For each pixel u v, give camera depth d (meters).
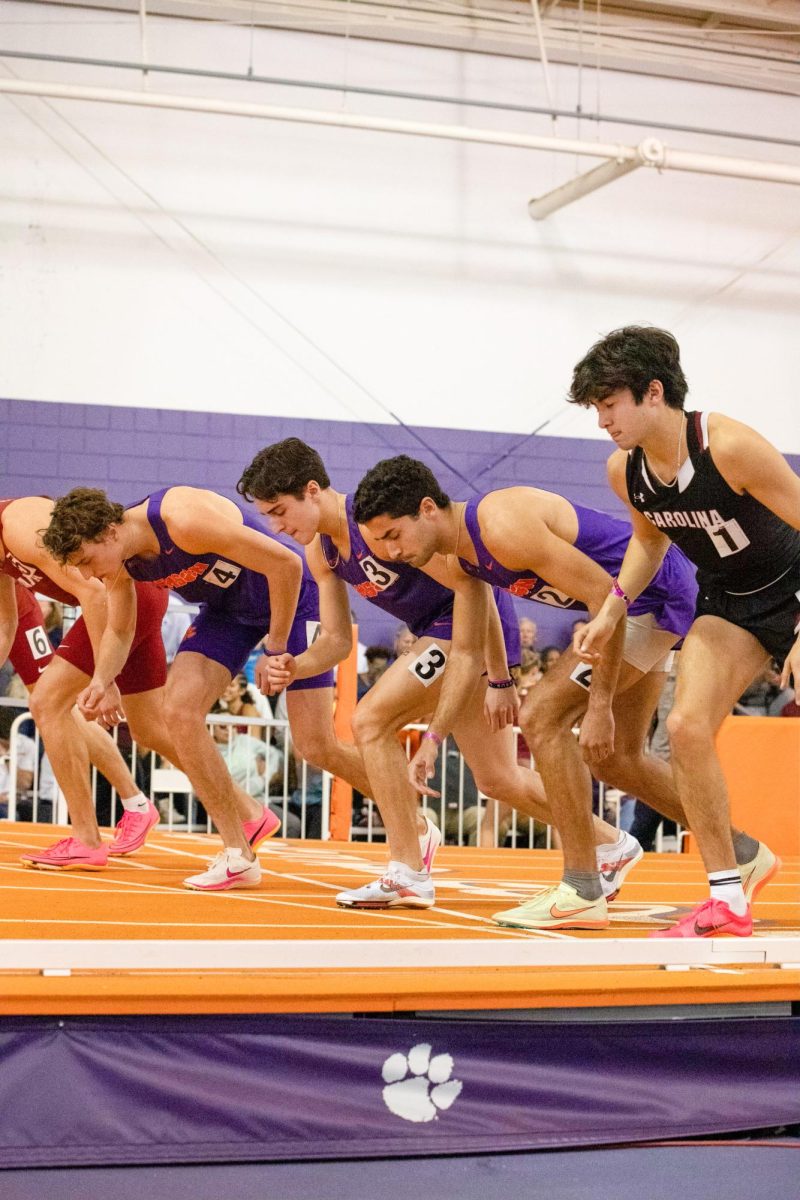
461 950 3.21
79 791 5.25
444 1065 3.19
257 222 11.66
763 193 12.90
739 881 3.61
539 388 12.25
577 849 3.98
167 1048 3.00
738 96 12.91
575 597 3.93
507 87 12.29
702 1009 3.45
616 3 12.38
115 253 11.33
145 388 11.35
